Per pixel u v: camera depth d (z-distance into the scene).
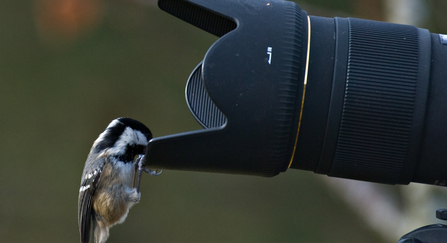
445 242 4.45
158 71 11.91
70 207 11.66
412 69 4.59
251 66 4.37
